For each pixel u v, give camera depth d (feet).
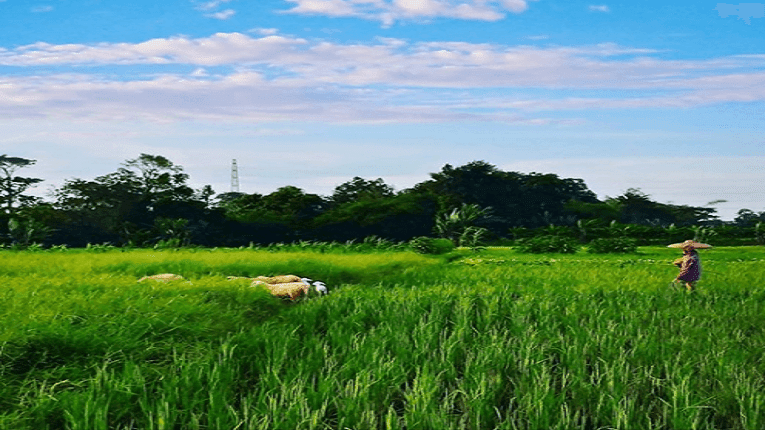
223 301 41.57
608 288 50.98
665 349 29.66
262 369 26.45
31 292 38.99
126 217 222.28
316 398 23.03
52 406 22.12
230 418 21.94
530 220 268.82
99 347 27.91
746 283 55.47
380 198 262.88
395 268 77.00
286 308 43.68
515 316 36.94
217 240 228.02
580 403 23.97
